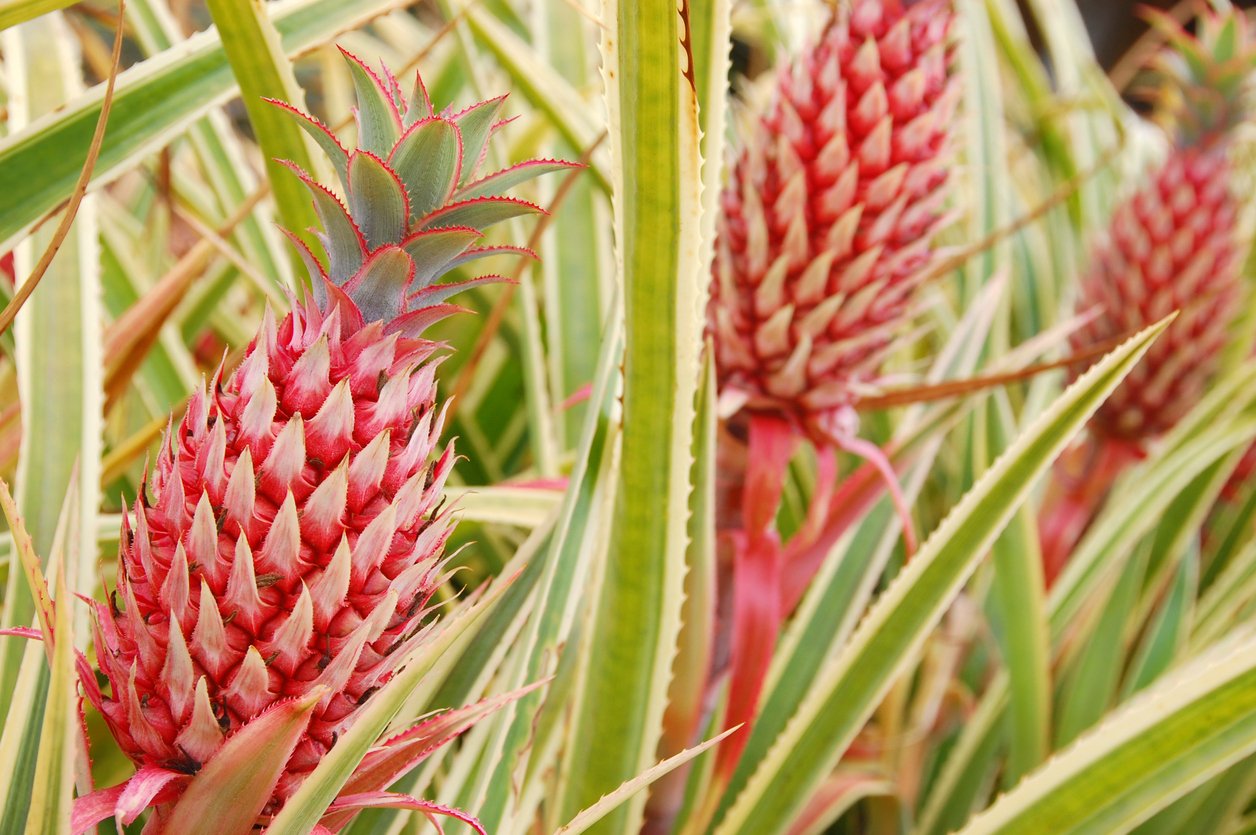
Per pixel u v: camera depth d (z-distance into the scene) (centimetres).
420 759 76
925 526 170
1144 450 140
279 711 71
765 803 97
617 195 80
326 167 88
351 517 73
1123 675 159
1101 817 90
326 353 72
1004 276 143
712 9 82
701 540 91
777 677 117
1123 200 146
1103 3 349
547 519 89
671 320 82
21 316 88
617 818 90
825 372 94
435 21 247
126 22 103
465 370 107
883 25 93
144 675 73
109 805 72
